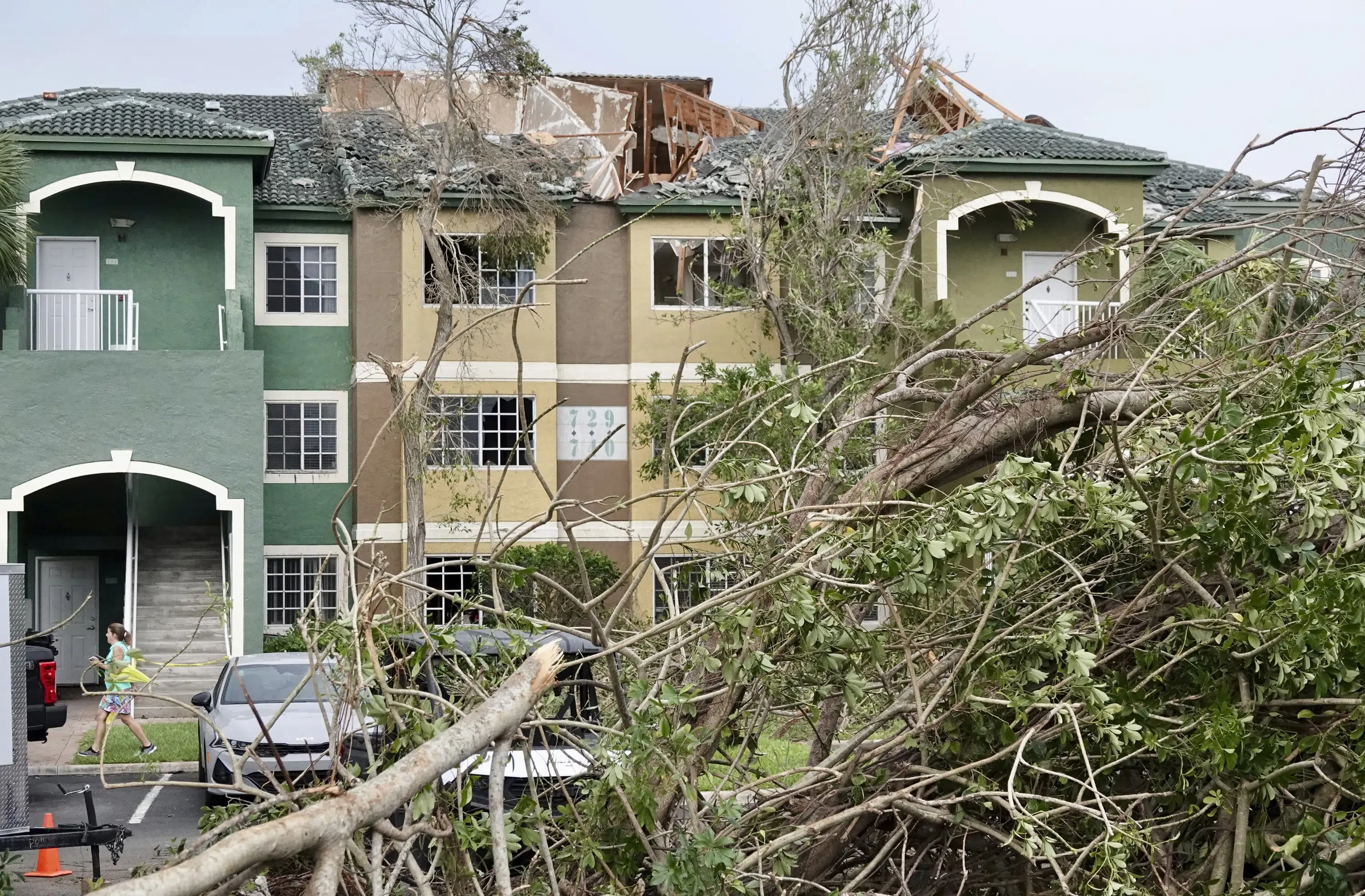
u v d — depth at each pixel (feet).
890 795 19.40
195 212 91.25
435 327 90.07
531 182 88.28
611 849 19.72
